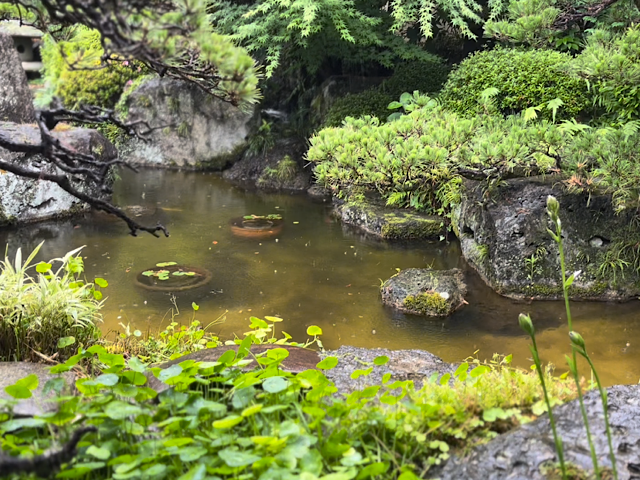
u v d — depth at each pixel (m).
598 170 4.65
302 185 8.89
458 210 6.21
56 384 2.05
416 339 4.29
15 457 1.67
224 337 4.26
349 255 6.04
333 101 8.99
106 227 6.95
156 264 5.73
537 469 1.80
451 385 2.56
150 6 1.74
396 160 4.88
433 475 1.87
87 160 2.25
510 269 5.07
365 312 4.73
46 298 3.35
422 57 8.12
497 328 4.45
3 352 3.26
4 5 2.41
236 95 2.02
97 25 1.70
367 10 8.66
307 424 1.95
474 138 5.02
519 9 5.09
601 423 1.98
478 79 6.45
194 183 9.25
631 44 4.34
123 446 1.88
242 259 5.91
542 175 5.25
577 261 5.01
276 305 4.84
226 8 8.52
